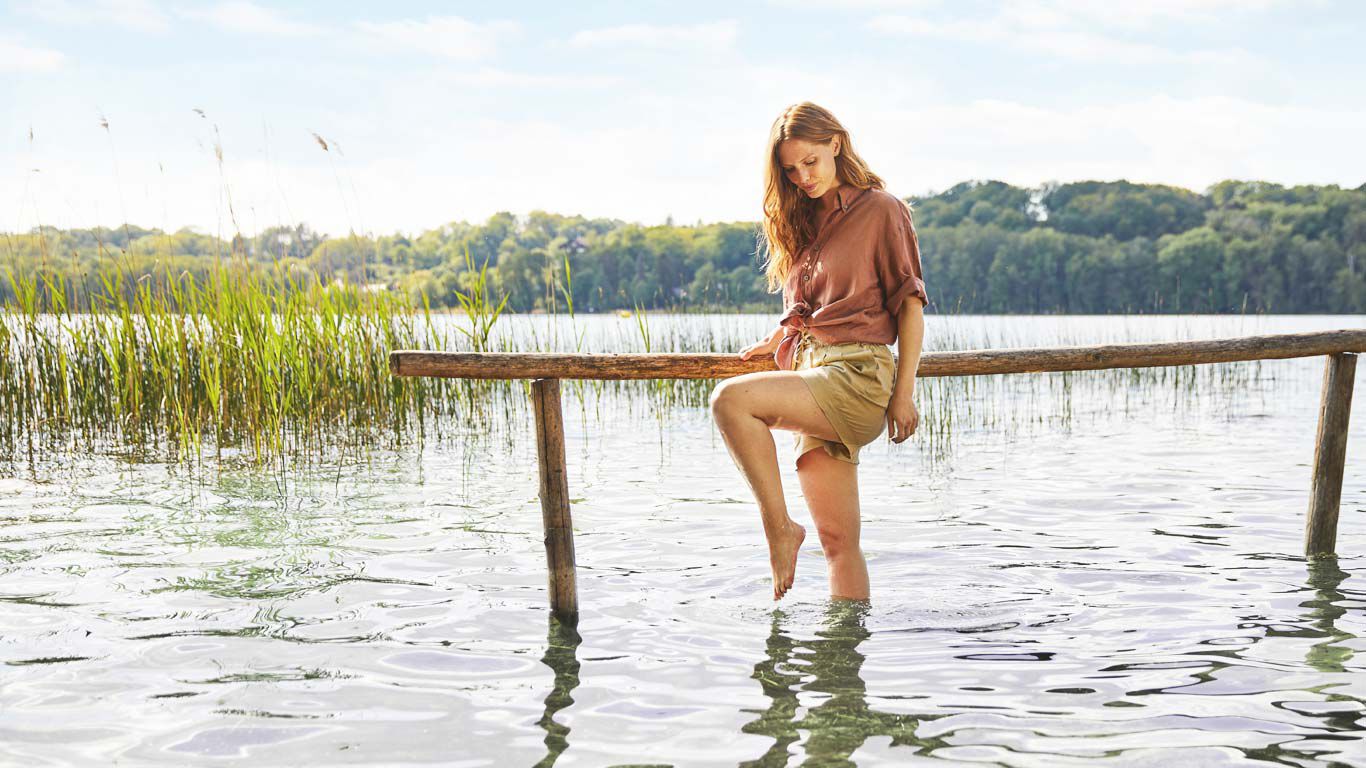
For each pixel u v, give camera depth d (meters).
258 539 4.94
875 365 3.41
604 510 5.74
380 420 8.83
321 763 2.46
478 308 8.66
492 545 4.84
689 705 2.83
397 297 9.09
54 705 2.84
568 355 3.67
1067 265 75.94
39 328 8.42
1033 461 7.61
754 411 3.31
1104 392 13.45
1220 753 2.48
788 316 3.55
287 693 2.93
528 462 7.47
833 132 3.40
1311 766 2.41
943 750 2.52
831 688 2.96
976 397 12.59
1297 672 3.05
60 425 8.41
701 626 3.56
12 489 6.24
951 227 88.75
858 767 2.42
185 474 6.81
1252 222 80.31
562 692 2.94
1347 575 4.21
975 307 76.19
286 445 8.00
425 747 2.56
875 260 3.43
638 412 11.18
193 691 2.95
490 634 3.48
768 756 2.49
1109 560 4.52
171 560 4.51
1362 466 7.10
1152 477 6.83
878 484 6.60
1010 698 2.87
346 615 3.71
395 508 5.74
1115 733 2.62
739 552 4.70
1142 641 3.37
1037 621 3.60
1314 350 4.39
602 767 2.44
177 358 8.38
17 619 3.63
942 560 4.54
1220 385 14.52
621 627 3.56
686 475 7.02
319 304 8.68
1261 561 4.47
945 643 3.36
